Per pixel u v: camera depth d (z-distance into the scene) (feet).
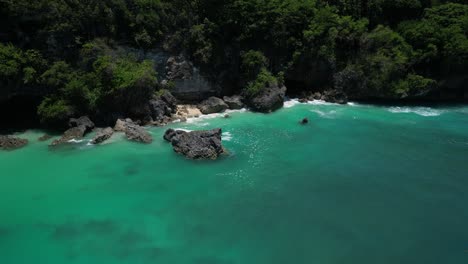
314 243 105.81
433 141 165.07
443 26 223.71
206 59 195.31
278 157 148.36
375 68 208.23
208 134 148.56
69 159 141.18
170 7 190.60
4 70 150.92
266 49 208.33
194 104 197.88
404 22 226.79
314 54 209.15
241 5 201.26
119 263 97.30
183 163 141.69
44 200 119.75
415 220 115.14
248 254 101.40
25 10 157.07
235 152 151.23
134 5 181.16
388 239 107.76
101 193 123.75
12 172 132.26
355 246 105.09
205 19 196.13
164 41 188.65
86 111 163.63
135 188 126.72
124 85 162.71
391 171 140.46
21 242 103.40
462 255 102.73
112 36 175.63
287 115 190.08
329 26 210.59
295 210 118.32
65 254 99.71
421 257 101.96
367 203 122.21
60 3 163.84
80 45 168.35
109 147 150.10
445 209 120.06
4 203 117.80
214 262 98.53
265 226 111.34
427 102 217.56
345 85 212.23
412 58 211.20
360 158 149.48
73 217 113.09
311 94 215.72
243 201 121.80
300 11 211.00
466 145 161.58
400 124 183.32
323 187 129.80
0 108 169.37
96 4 170.71
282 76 202.90
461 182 134.10
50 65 163.43
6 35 159.53
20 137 155.12
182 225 110.93
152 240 105.19
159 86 188.75
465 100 222.48
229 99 195.62
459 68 215.10
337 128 176.35
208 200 121.80
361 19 226.17
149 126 171.22
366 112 198.59
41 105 158.61
